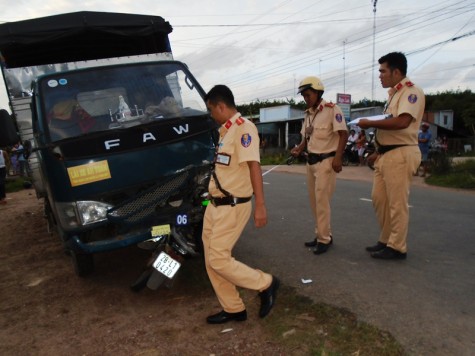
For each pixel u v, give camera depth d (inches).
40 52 222.5
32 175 218.8
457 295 139.0
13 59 219.8
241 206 122.0
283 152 1063.6
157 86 179.5
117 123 163.8
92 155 149.6
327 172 181.5
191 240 157.6
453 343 111.1
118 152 152.3
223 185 121.4
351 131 663.8
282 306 137.1
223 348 116.6
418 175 473.1
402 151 164.4
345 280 155.9
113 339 127.3
